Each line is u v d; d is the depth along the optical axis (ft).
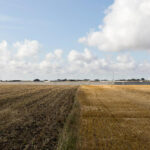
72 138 35.99
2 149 30.58
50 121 50.52
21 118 53.01
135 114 62.34
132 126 46.09
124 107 78.18
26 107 73.26
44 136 37.58
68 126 44.83
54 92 156.04
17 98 101.81
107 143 33.58
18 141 34.42
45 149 30.94
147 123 49.44
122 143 33.68
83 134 38.83
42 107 74.38
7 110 64.54
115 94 146.72
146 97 123.03
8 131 40.24
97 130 42.06
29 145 32.42
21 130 41.32
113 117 57.26
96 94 145.59
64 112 64.44
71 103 88.99
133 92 168.45
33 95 123.44
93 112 65.51
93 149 30.73
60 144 32.81
